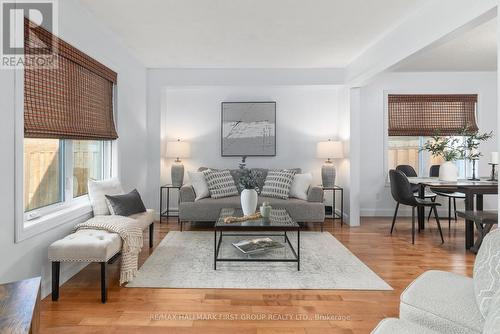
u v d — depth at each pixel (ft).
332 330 6.67
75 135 9.56
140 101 15.78
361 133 18.67
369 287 8.77
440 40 9.16
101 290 8.11
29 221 7.82
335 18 10.65
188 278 9.34
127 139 13.97
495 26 11.47
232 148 18.81
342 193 16.66
